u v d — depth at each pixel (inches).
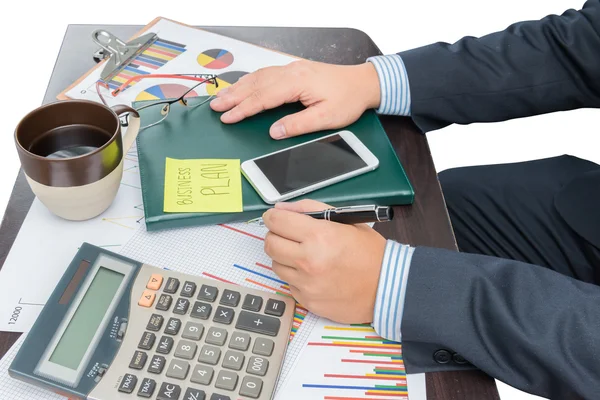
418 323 37.3
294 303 39.0
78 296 37.4
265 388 35.0
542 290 37.8
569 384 35.9
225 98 49.1
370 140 48.0
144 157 45.5
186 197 43.3
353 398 35.6
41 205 43.8
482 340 37.0
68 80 53.4
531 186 55.9
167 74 53.3
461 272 38.3
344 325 39.1
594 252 50.4
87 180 39.9
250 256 41.7
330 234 38.2
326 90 48.7
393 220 44.6
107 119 41.3
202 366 35.5
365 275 38.3
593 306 37.3
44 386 34.5
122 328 36.5
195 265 40.8
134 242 41.9
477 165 59.7
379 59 51.3
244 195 43.8
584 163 57.5
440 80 51.1
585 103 53.3
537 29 52.7
